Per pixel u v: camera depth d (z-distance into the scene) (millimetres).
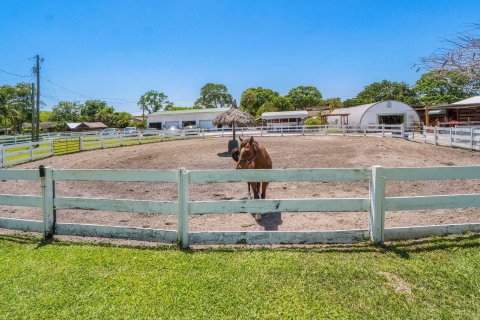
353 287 3229
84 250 4238
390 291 3154
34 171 4801
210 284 3324
